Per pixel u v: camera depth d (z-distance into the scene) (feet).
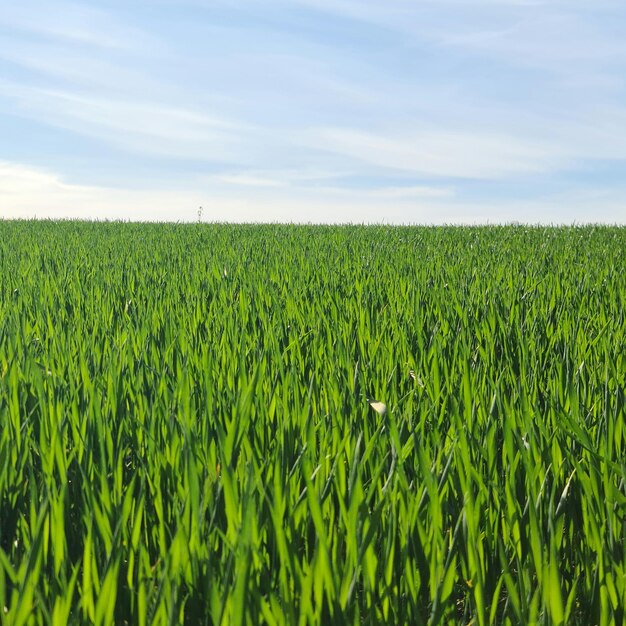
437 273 26.03
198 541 5.60
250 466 6.26
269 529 5.89
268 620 4.64
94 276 24.45
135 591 5.48
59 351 12.34
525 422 8.02
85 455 7.50
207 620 4.97
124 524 5.93
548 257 33.40
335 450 7.69
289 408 9.38
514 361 12.94
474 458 7.66
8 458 7.09
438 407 9.52
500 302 18.39
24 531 6.09
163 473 7.24
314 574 4.99
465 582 5.75
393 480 6.74
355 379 9.87
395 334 13.75
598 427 8.54
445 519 6.76
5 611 4.81
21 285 21.70
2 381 9.58
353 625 4.93
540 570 5.49
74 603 5.36
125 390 9.82
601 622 5.38
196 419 8.57
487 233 53.06
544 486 6.82
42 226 59.67
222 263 29.37
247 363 11.82
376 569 5.61
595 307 18.30
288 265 28.35
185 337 13.73
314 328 14.67
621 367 11.53
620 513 6.39
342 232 54.60
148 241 43.75
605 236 49.24
